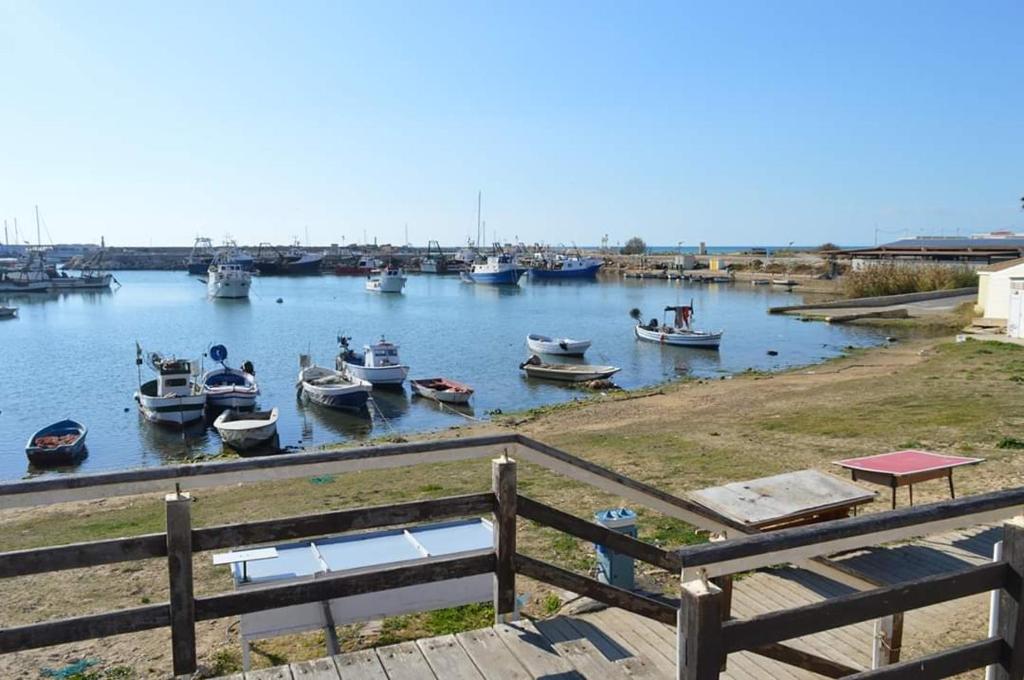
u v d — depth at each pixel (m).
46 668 6.00
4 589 8.12
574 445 16.33
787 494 7.34
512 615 4.25
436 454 3.87
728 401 23.50
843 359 34.09
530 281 111.19
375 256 165.88
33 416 27.75
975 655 2.96
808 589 6.48
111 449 23.31
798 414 19.16
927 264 65.81
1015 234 93.31
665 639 5.35
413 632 6.22
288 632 5.05
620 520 6.43
